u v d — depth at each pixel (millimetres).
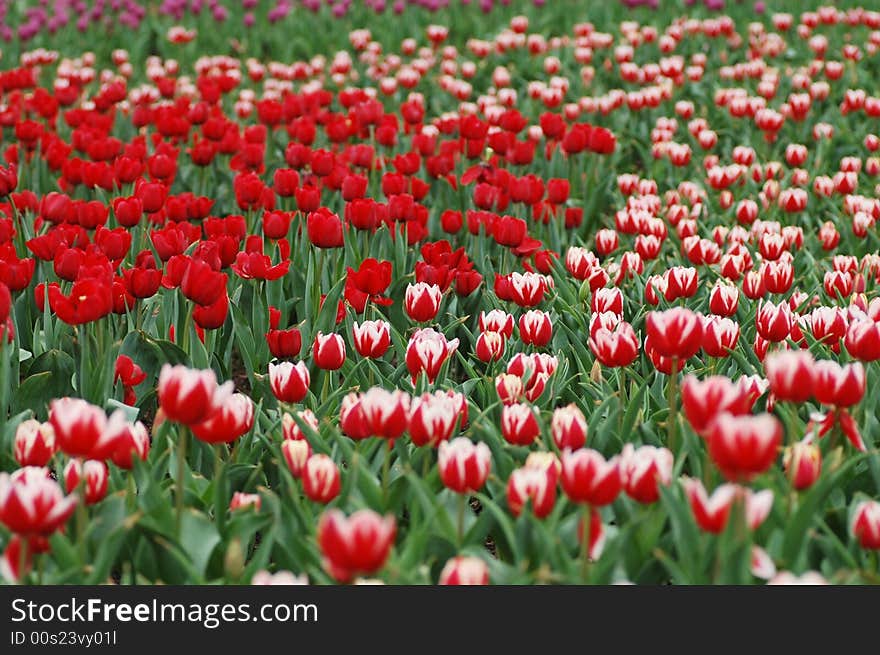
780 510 3365
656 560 3250
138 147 7742
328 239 5566
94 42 15703
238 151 8297
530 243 6129
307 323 5590
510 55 13984
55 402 2959
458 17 16500
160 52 15680
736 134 10602
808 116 10594
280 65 12883
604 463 2887
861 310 4727
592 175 8680
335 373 5039
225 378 5188
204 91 9945
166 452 3750
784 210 7480
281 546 3428
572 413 3525
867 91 12203
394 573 3057
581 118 11352
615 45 15000
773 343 4578
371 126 8969
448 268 5617
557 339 5195
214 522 3582
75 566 3193
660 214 7766
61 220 6074
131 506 3559
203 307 4512
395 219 6473
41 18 15453
